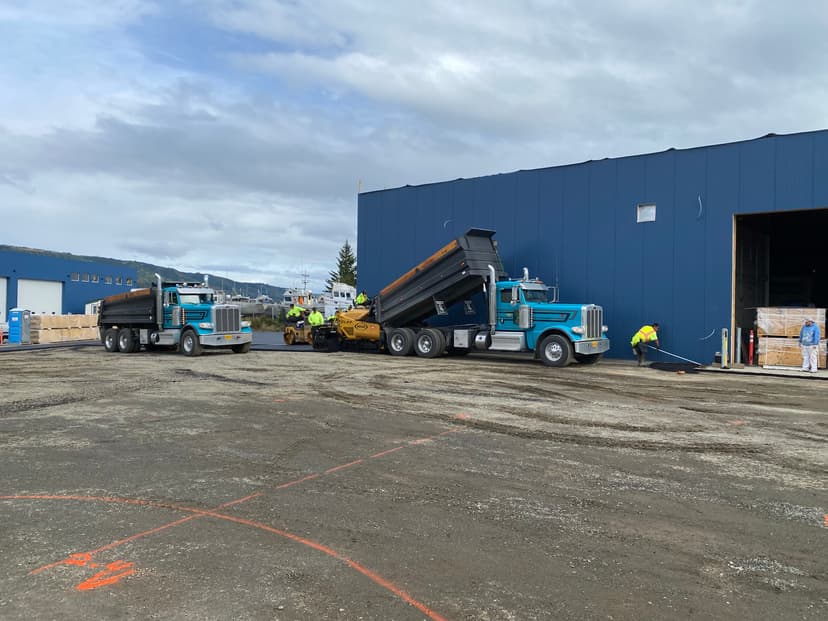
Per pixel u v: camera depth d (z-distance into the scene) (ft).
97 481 19.77
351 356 70.13
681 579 12.87
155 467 21.48
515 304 62.54
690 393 40.91
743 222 66.49
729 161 61.52
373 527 15.74
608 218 69.00
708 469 21.57
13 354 75.15
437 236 81.56
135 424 29.12
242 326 72.74
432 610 11.44
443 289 67.00
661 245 65.51
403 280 70.33
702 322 62.95
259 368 55.36
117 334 78.13
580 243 70.79
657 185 65.77
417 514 16.74
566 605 11.68
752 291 70.08
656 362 62.85
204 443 25.16
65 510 16.97
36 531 15.38
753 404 36.42
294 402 35.63
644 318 66.44
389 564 13.50
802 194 57.72
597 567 13.42
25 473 20.68
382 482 19.74
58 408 33.65
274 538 14.98
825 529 15.85
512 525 15.94
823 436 27.43
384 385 43.37
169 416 31.19
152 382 45.06
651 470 21.36
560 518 16.51
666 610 11.53
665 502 17.88
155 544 14.56
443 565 13.47
